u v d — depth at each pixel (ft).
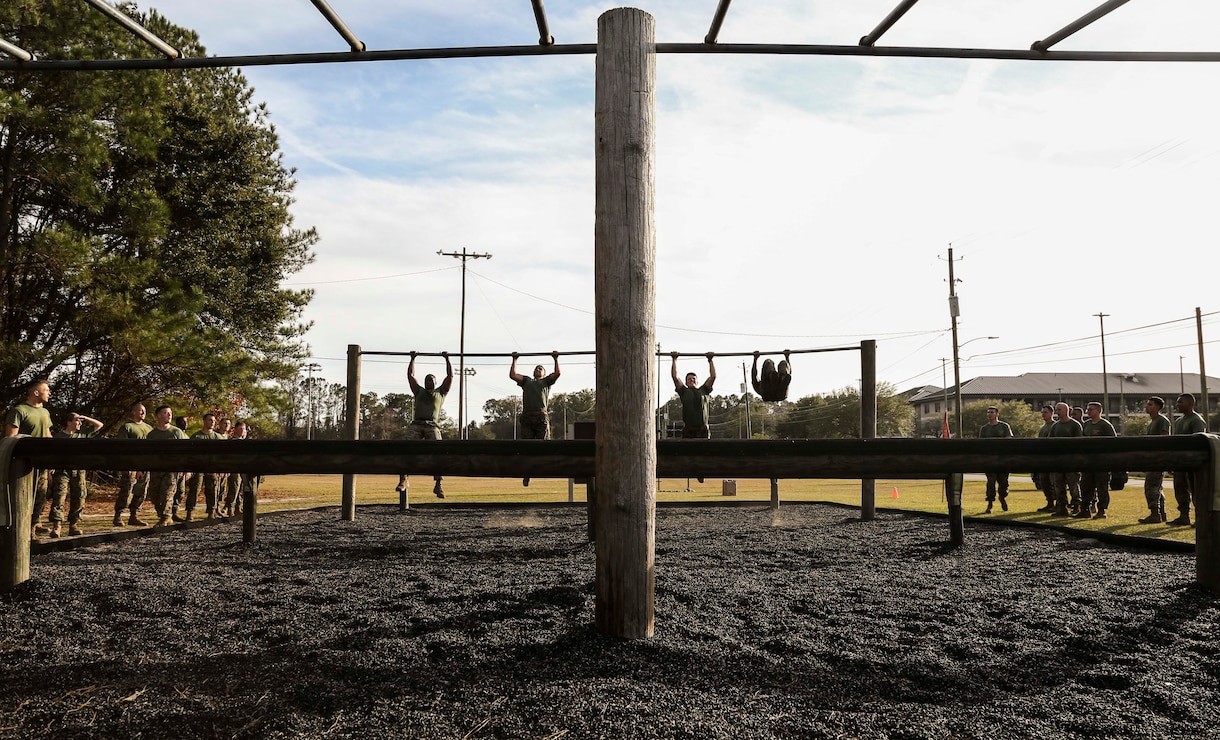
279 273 76.07
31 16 44.06
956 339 117.29
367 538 27.02
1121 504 41.50
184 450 16.53
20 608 14.51
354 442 16.26
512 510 41.60
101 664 10.97
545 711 8.98
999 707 9.33
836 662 11.18
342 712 9.00
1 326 48.83
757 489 73.51
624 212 12.28
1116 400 296.10
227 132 67.46
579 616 13.52
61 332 53.21
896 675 10.62
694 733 8.36
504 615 13.93
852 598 15.69
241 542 25.71
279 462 16.40
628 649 11.55
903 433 225.56
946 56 12.79
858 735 8.41
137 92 49.90
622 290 12.23
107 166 56.59
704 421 32.89
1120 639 12.49
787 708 9.18
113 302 46.80
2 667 10.83
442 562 20.94
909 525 31.24
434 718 8.79
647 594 12.22
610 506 12.24
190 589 16.25
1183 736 8.46
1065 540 25.48
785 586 16.93
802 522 33.09
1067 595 15.90
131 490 33.71
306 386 242.99
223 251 68.95
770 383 31.58
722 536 27.37
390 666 10.80
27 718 8.86
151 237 50.96
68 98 46.55
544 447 15.94
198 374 52.08
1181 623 13.46
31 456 16.40
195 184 65.82
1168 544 22.44
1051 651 11.84
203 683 10.11
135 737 8.33
